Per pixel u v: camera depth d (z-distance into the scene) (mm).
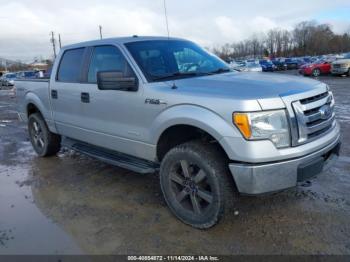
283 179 2936
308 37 92562
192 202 3354
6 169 5535
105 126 4215
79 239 3297
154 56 4012
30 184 4809
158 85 3570
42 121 5773
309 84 3410
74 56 4844
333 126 3539
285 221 3389
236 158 2906
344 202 3719
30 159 6035
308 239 3074
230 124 2902
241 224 3381
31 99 5777
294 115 2949
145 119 3629
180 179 3432
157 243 3168
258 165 2863
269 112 2863
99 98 4191
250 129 2828
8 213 3912
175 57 4164
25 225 3615
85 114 4523
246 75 3791
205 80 3553
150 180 4707
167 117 3344
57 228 3523
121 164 4066
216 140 3062
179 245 3117
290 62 41656
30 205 4105
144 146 3740
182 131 3527
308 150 3016
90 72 4473
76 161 5746
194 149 3201
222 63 4527
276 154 2869
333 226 3258
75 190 4492
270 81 3371
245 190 2939
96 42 4500
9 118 11133
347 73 22500
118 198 4172
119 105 3914
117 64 4055
